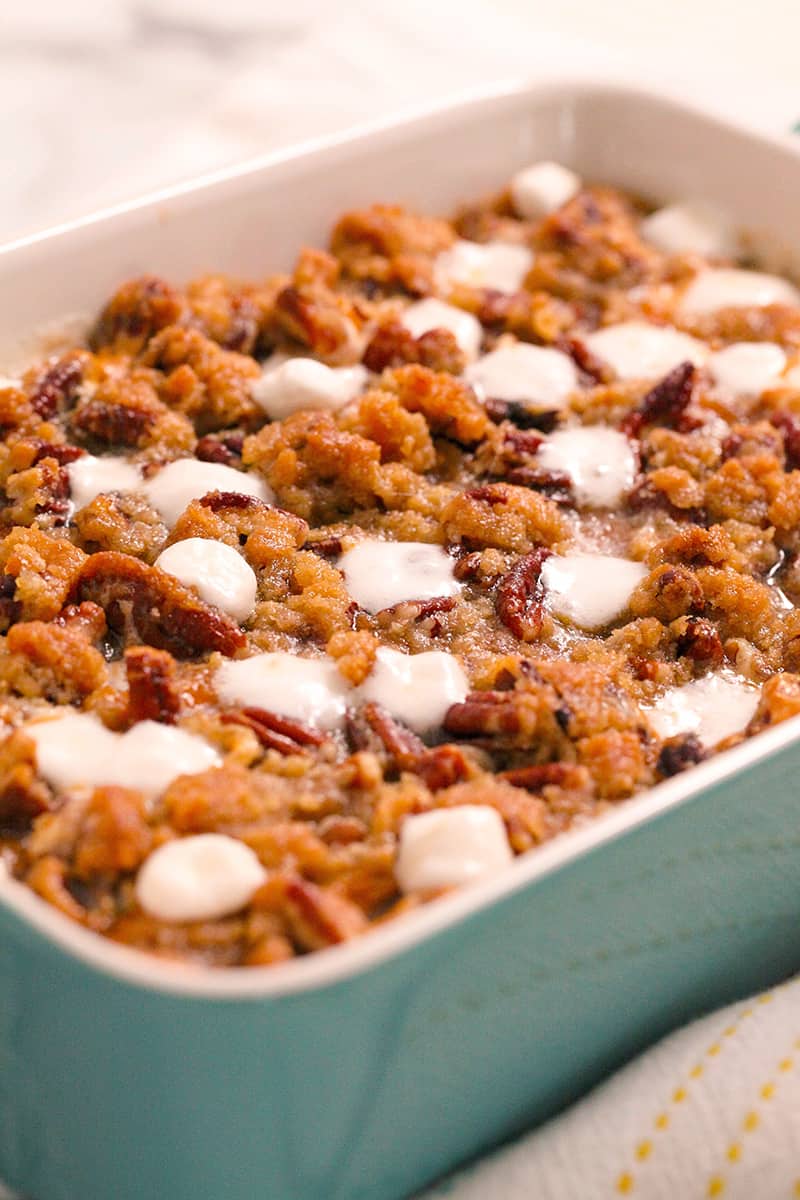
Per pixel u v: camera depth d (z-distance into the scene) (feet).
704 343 1.54
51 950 1.07
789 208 1.59
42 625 1.26
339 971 1.05
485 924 1.09
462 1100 1.16
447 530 1.36
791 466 1.44
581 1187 1.16
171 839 1.15
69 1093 1.12
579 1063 1.21
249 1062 1.07
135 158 1.78
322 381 1.42
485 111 1.60
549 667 1.25
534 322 1.51
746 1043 1.20
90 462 1.39
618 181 1.65
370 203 1.58
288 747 1.22
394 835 1.18
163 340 1.46
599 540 1.38
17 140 1.79
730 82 1.92
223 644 1.27
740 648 1.31
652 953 1.20
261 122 1.83
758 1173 1.15
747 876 1.21
